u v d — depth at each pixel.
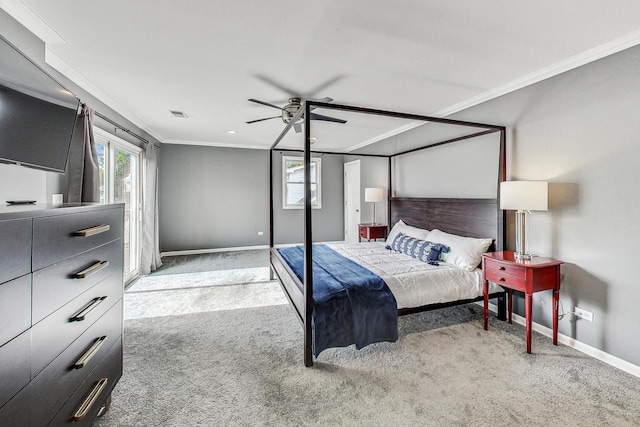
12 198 1.66
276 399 1.66
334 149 6.46
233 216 6.16
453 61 2.22
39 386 1.00
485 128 2.75
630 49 1.87
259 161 6.32
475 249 2.72
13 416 0.88
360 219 6.07
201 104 3.28
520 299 2.67
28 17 1.67
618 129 1.94
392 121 4.02
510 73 2.44
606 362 2.01
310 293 1.95
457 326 2.61
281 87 2.75
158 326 2.63
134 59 2.20
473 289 2.57
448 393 1.71
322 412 1.56
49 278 1.06
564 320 2.28
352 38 1.91
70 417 1.18
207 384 1.79
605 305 2.03
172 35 1.88
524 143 2.56
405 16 1.67
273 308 3.07
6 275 0.86
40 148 1.51
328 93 2.90
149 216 4.41
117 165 3.68
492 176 2.92
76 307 1.23
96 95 2.90
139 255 4.34
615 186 1.96
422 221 3.89
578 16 1.66
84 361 1.24
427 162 3.90
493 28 1.78
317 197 6.77
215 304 3.18
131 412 1.55
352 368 1.97
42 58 1.93
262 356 2.12
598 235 2.06
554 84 2.32
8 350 0.87
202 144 5.80
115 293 1.62
